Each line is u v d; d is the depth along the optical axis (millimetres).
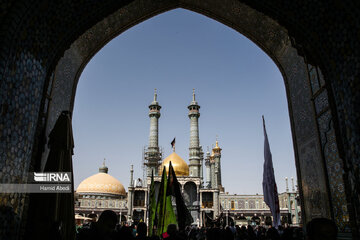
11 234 5211
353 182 5824
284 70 10922
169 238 5043
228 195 51000
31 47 5750
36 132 6160
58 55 6727
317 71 8461
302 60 9438
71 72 9867
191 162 44562
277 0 6750
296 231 9250
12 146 5211
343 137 6129
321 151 8273
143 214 40000
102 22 9898
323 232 2279
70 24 6629
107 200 50250
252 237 11344
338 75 6199
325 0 5824
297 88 9945
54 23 6203
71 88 9945
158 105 46281
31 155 5992
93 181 54688
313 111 8773
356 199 5746
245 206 50469
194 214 39094
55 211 5777
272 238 9164
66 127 6395
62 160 6238
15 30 5109
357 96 5496
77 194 54375
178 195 8047
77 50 9938
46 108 7758
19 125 5445
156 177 39250
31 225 5691
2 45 4832
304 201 9430
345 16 5551
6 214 5051
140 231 5137
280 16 6918
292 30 6906
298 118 9875
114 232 4699
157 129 45469
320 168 8320
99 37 10406
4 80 4879
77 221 40219
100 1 6715
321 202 8266
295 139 10133
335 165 7543
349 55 5695
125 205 50125
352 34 5504
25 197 5707
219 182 56188
